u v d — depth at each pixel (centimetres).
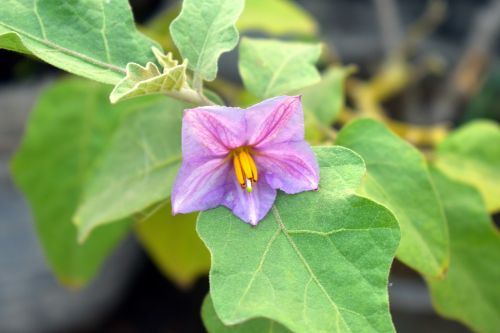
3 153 58
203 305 30
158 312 75
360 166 28
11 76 61
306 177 28
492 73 73
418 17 79
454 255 37
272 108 28
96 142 44
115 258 66
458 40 79
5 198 59
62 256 45
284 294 27
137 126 35
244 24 46
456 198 37
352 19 77
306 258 27
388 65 61
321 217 28
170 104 35
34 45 29
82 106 43
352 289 27
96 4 30
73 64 29
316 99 41
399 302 58
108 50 30
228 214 28
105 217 34
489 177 40
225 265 27
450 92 64
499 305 36
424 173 32
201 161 28
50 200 44
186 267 47
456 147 40
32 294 62
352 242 27
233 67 69
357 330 26
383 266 27
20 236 60
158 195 33
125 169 35
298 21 47
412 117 66
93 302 66
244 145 28
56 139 44
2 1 29
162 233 45
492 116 72
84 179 44
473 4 78
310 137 36
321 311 26
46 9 29
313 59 34
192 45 30
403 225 32
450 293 36
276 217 28
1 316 62
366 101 58
